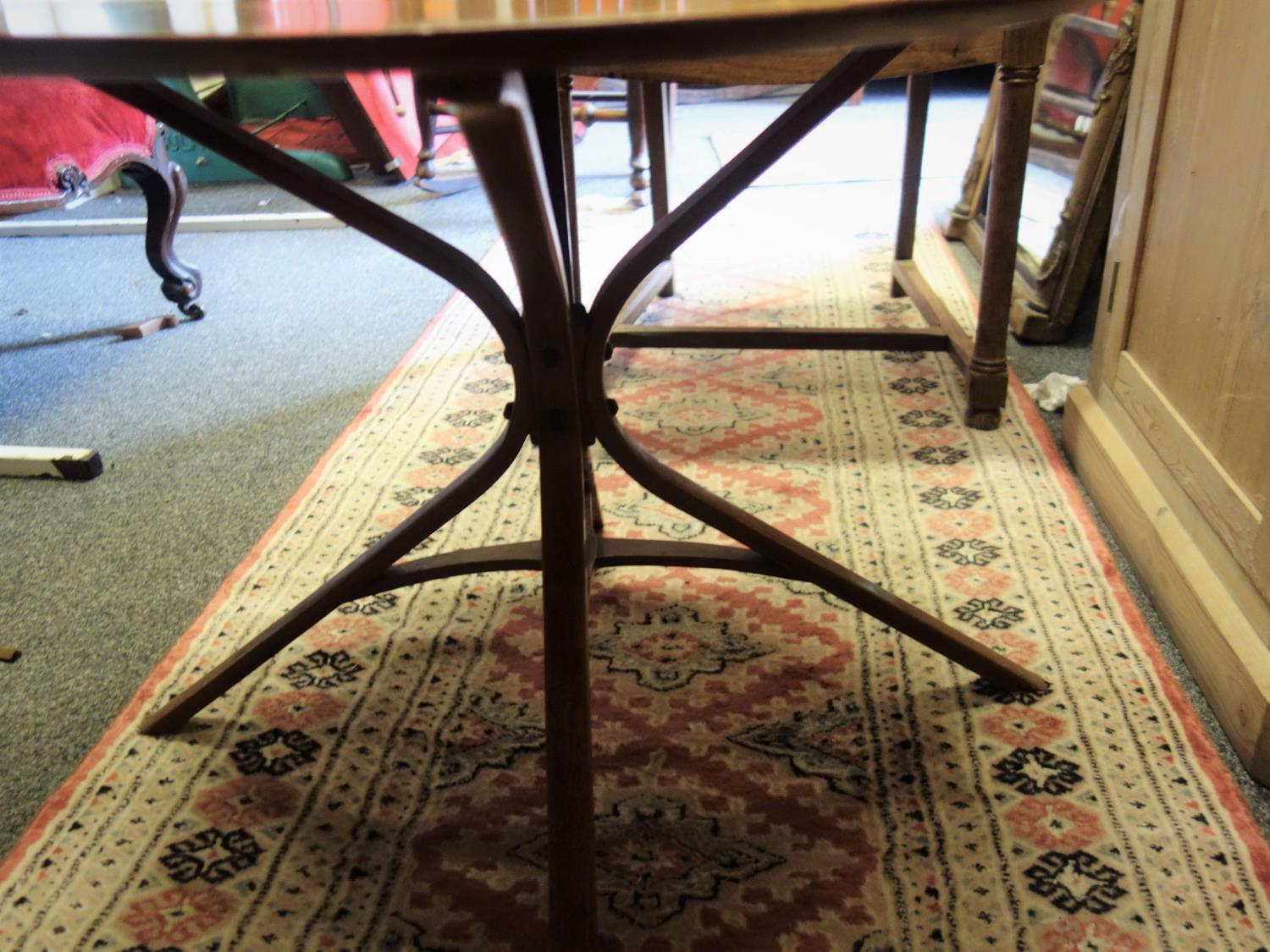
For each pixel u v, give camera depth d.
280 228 2.86
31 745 1.04
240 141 0.73
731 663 1.12
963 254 2.41
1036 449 1.53
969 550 1.29
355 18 0.54
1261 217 0.99
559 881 0.77
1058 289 1.87
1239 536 1.02
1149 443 1.26
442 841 0.91
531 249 0.65
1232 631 0.99
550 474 0.74
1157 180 1.25
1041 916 0.81
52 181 1.78
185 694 1.02
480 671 1.12
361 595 1.00
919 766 0.96
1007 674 1.04
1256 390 0.99
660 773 0.97
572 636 0.76
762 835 0.90
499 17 0.52
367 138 3.17
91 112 1.86
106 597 1.28
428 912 0.84
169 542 1.39
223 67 0.49
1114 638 1.12
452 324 2.10
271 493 1.50
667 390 1.78
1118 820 0.89
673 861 0.88
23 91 1.74
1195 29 1.14
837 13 0.52
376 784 0.97
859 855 0.87
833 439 1.58
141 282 2.49
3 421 1.78
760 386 1.78
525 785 0.96
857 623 1.17
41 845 0.91
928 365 1.83
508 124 0.54
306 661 1.14
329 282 2.42
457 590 1.25
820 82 0.76
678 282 2.28
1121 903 0.82
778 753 0.99
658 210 2.01
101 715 1.08
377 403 1.76
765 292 2.20
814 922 0.82
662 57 0.50
